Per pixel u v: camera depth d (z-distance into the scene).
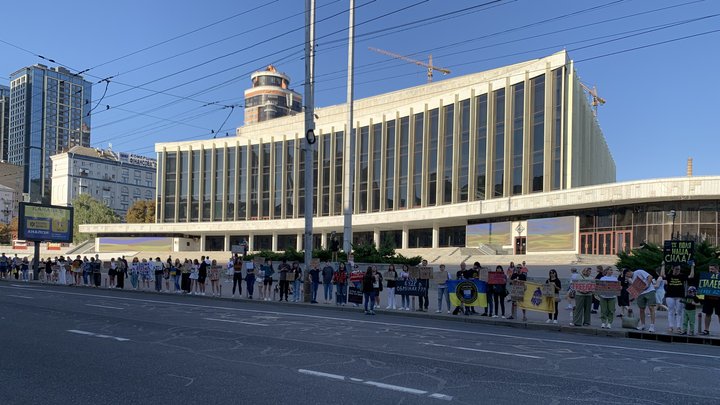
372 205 60.84
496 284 18.70
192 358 9.59
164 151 81.12
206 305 21.50
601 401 7.03
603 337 14.84
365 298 19.97
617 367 9.51
